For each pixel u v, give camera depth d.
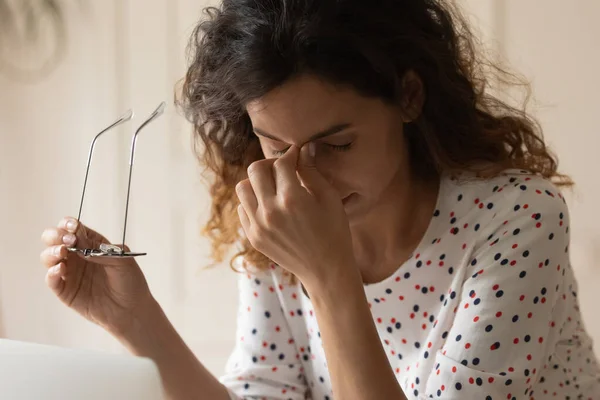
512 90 1.72
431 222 1.01
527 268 0.92
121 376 0.56
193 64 1.00
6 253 2.22
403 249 1.03
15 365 0.57
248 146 1.07
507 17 1.75
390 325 1.08
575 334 1.05
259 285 1.18
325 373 1.16
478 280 0.94
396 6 0.90
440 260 1.01
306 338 1.18
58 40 2.12
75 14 2.11
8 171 2.20
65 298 1.05
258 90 0.82
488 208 0.98
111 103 2.10
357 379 0.86
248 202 0.90
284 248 0.88
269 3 0.85
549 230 0.93
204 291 2.11
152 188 2.11
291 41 0.81
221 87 0.91
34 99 2.16
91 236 1.04
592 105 1.70
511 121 1.06
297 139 0.85
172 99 2.06
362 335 0.86
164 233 2.11
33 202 2.19
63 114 2.15
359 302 0.87
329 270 0.87
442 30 0.97
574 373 1.06
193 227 2.09
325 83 0.82
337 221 0.87
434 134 0.98
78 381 0.57
